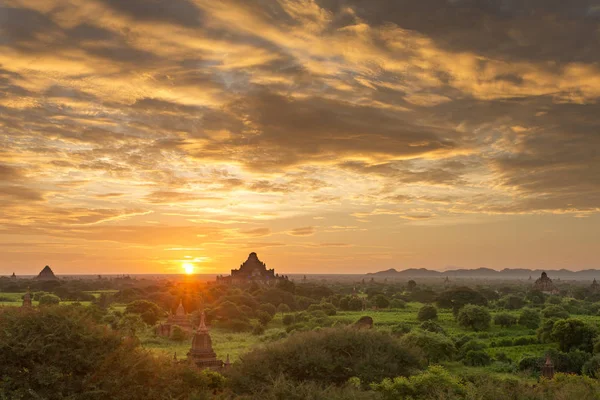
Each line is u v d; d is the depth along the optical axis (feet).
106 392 73.20
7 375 70.95
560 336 204.85
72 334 77.97
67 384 73.46
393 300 453.99
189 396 79.30
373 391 82.64
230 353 196.95
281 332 265.95
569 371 166.20
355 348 103.40
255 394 84.43
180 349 212.64
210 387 95.66
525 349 208.54
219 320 307.99
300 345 101.50
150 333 258.37
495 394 79.92
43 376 71.00
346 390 79.77
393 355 103.35
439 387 82.99
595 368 159.84
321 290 544.62
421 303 513.04
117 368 78.28
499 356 188.24
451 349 185.57
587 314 359.05
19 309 81.61
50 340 75.72
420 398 82.84
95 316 239.30
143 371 81.46
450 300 409.49
